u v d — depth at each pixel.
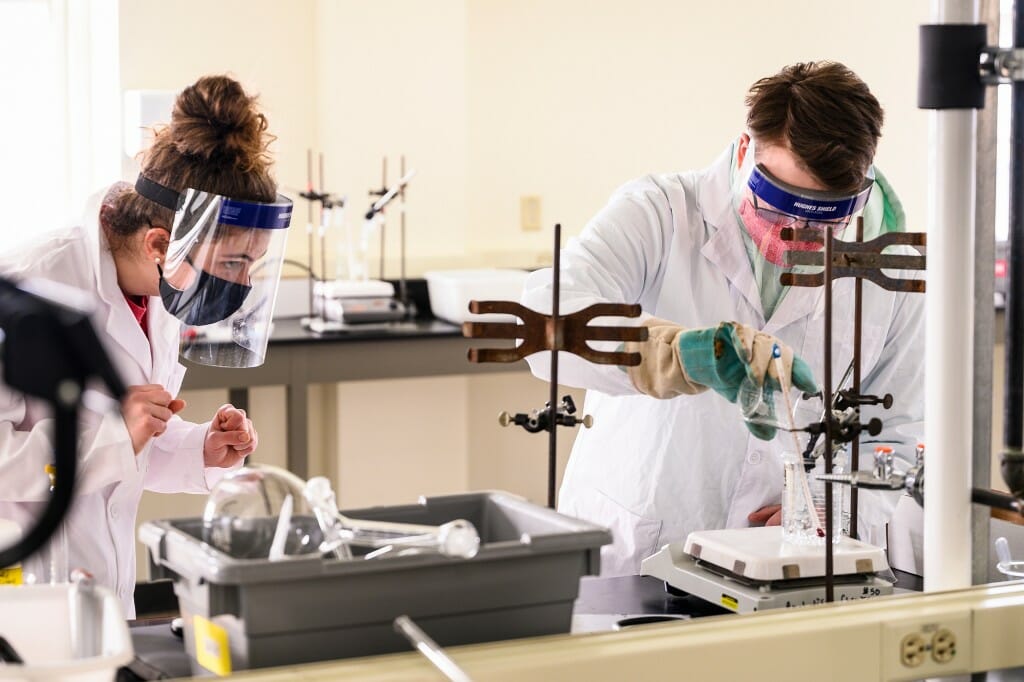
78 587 1.24
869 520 1.95
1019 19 1.43
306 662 1.21
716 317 2.21
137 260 2.00
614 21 4.77
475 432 4.75
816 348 2.21
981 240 1.50
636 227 2.18
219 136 1.85
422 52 4.31
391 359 3.90
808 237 1.77
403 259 4.27
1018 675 1.47
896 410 2.21
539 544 1.27
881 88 5.06
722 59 4.92
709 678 1.29
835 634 1.35
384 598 1.22
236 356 1.99
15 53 4.09
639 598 1.72
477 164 4.67
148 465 2.21
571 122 4.78
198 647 1.30
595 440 2.27
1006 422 1.52
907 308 2.21
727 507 2.15
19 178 4.15
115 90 4.03
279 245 1.92
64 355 0.76
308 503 1.29
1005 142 2.17
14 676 1.02
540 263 4.80
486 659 1.23
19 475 1.81
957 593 1.46
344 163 4.26
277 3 4.23
